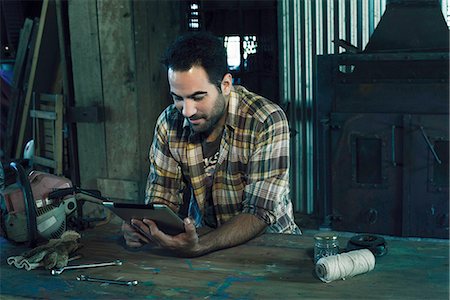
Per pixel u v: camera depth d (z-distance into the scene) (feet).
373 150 13.76
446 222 13.41
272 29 17.93
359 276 6.25
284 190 7.39
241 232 7.14
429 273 6.28
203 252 6.86
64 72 14.70
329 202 14.38
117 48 13.76
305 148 16.94
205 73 6.56
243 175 7.66
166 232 6.86
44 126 15.67
